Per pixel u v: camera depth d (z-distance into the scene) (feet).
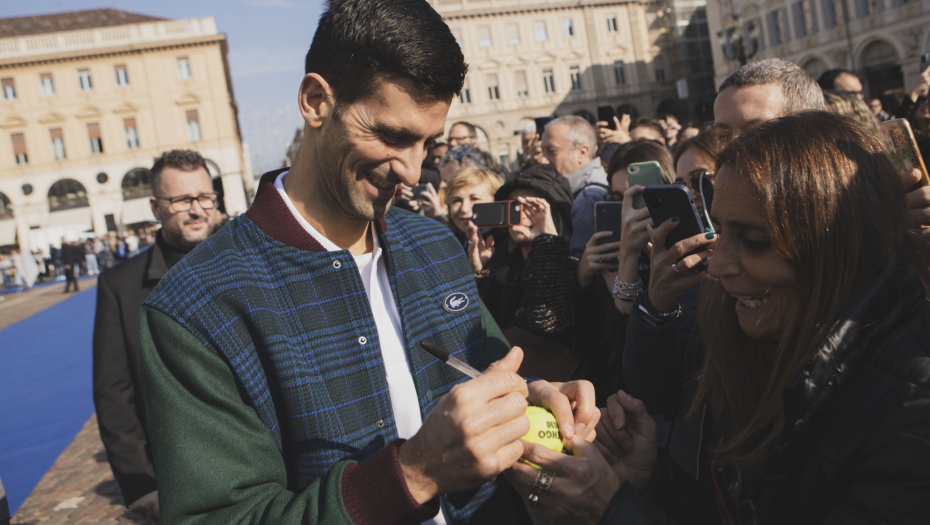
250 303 4.11
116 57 122.93
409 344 4.64
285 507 3.67
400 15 3.87
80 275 99.60
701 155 8.67
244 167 175.52
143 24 122.42
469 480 3.46
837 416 3.46
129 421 8.91
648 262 7.59
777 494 3.72
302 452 4.12
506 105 137.90
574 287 8.46
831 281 3.65
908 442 3.15
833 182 3.65
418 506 3.48
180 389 3.91
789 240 3.69
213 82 124.67
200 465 3.72
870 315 3.44
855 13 92.58
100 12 132.46
